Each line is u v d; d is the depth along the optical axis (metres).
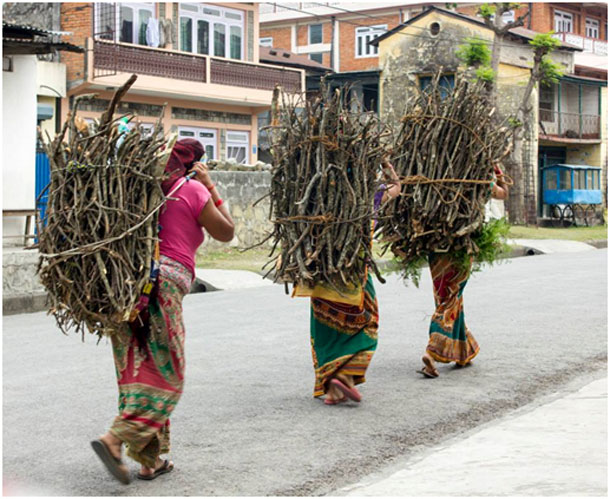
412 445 4.66
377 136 5.43
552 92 33.28
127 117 4.19
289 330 8.53
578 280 12.73
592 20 40.66
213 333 8.39
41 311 11.29
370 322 5.38
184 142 4.27
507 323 8.60
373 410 5.31
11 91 13.08
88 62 22.14
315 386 5.57
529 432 4.75
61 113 22.47
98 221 3.84
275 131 5.52
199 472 4.20
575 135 34.00
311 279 5.24
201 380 6.25
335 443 4.65
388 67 31.28
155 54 24.09
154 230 3.97
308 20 41.53
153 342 3.90
